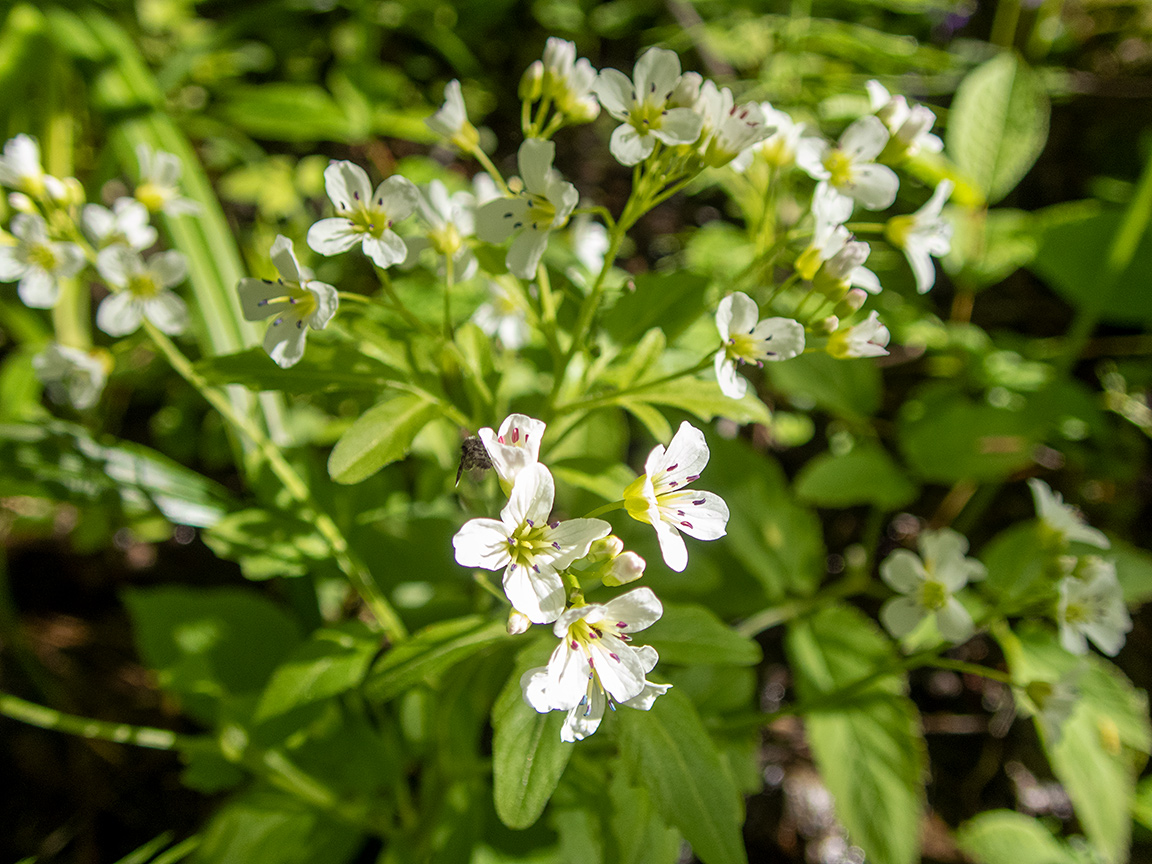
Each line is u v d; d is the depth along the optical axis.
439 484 0.17
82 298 0.20
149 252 0.22
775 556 0.17
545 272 0.13
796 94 0.25
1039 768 0.19
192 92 0.26
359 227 0.11
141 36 0.26
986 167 0.22
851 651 0.16
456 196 0.13
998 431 0.19
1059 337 0.25
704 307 0.13
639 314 0.13
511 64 0.31
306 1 0.25
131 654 0.19
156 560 0.20
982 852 0.16
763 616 0.17
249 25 0.24
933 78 0.27
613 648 0.10
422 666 0.11
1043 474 0.22
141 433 0.22
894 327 0.22
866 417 0.19
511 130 0.29
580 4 0.30
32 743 0.18
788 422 0.23
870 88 0.13
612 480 0.12
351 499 0.15
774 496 0.17
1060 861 0.16
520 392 0.17
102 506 0.14
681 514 0.10
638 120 0.11
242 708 0.14
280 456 0.14
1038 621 0.16
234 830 0.14
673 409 0.17
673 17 0.30
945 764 0.19
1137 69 0.30
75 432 0.14
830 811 0.18
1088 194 0.28
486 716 0.16
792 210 0.21
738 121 0.11
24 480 0.14
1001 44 0.29
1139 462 0.22
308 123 0.24
